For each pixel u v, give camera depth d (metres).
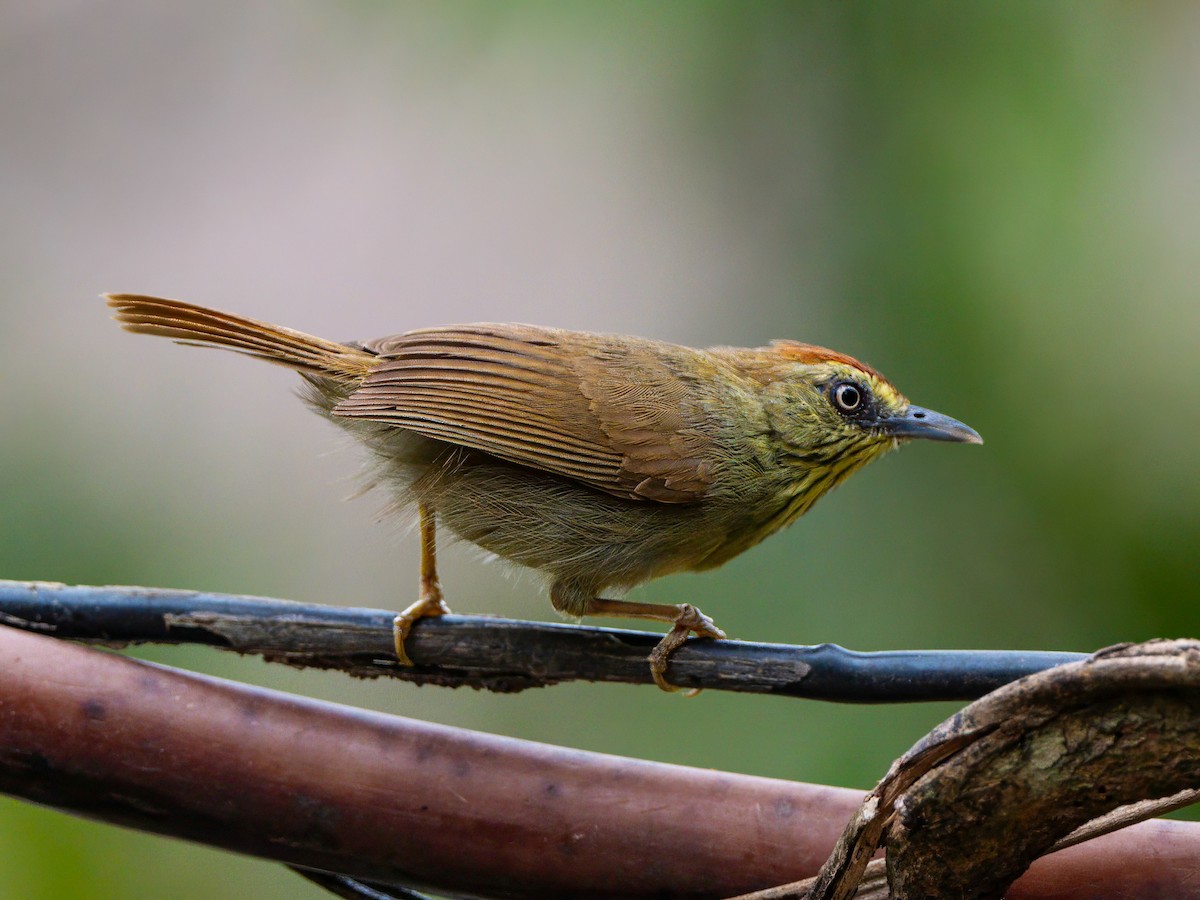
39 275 13.39
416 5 13.38
